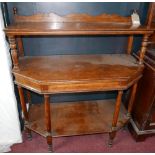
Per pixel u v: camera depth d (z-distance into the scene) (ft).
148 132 5.61
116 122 5.20
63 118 5.73
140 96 5.55
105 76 4.35
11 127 5.28
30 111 5.86
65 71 4.50
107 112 6.04
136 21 4.88
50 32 4.01
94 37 5.51
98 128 5.43
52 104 6.28
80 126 5.46
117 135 6.01
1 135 5.36
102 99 6.63
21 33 3.92
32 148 5.43
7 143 5.47
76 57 5.40
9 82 4.60
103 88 4.44
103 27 4.38
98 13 5.12
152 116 5.35
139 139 5.71
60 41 5.41
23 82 4.37
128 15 5.25
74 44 5.53
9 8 4.65
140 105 5.55
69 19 4.76
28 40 5.25
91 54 5.71
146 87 5.19
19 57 5.20
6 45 4.33
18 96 5.53
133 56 5.59
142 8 5.20
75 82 4.17
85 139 5.80
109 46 5.76
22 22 4.63
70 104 6.33
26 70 4.46
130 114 5.82
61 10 4.92
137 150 5.49
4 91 4.69
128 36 5.60
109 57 5.49
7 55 4.37
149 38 5.27
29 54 5.49
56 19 4.72
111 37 5.60
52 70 4.52
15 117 5.14
